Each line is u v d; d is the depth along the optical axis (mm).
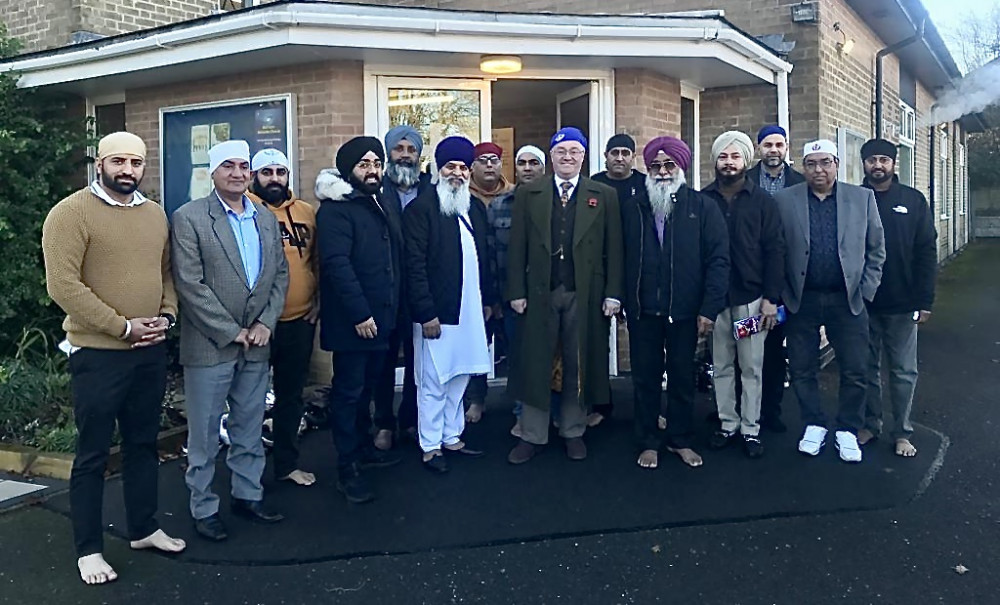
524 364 4945
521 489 4613
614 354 7223
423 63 6660
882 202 5094
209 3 9883
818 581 3553
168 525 4227
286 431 4738
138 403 3746
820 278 4965
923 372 8047
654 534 4039
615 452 5207
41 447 5344
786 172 5898
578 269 4848
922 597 3406
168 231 3834
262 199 4500
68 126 7898
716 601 3404
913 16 10742
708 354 6586
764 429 5637
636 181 5539
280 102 6797
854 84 9984
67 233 3434
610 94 7152
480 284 5352
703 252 4820
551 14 6305
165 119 7484
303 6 5727
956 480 4734
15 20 9180
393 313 4590
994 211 30734
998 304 13469
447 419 5113
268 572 3719
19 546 4051
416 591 3531
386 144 5227
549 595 3479
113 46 6766
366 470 4941
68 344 3637
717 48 6789
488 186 5754
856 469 4883
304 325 4605
